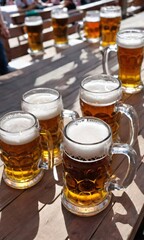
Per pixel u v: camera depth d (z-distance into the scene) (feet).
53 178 1.91
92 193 1.61
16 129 1.69
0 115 2.66
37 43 4.39
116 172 1.95
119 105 2.05
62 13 4.40
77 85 3.20
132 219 1.62
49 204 1.72
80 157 1.48
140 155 2.11
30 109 1.89
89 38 4.65
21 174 1.79
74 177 1.56
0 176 1.95
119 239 1.52
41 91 2.09
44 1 10.50
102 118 2.03
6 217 1.65
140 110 2.65
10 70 4.67
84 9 6.28
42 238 1.53
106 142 1.49
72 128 1.62
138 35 2.73
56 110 1.92
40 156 1.84
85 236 1.53
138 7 7.79
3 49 4.95
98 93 1.94
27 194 1.79
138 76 2.91
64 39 4.62
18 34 5.00
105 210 1.68
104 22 4.07
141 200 1.74
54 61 3.92
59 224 1.60
